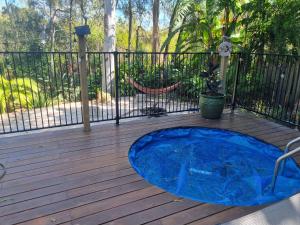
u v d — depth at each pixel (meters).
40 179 2.30
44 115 4.60
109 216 1.86
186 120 4.04
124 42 14.45
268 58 4.37
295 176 2.67
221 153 3.25
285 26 4.48
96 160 2.67
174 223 1.80
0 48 13.53
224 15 5.61
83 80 3.22
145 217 1.85
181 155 3.20
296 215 1.64
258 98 4.58
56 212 1.89
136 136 3.33
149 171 2.80
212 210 1.94
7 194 2.09
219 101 3.98
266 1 4.85
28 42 13.67
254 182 2.59
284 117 4.16
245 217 1.62
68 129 3.54
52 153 2.80
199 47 5.89
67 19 13.91
